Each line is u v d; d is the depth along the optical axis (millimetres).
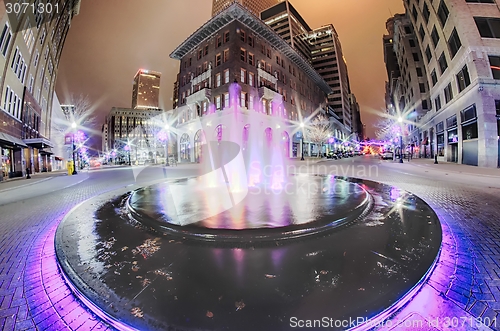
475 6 18469
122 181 12906
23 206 6492
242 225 3502
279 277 2203
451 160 23438
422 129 36031
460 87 20266
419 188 7883
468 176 11312
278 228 3322
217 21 31625
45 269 2754
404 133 50344
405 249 2812
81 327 1774
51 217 5266
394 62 65188
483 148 16875
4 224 4699
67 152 42750
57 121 38219
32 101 22938
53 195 8406
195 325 1598
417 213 4539
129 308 1797
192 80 37406
